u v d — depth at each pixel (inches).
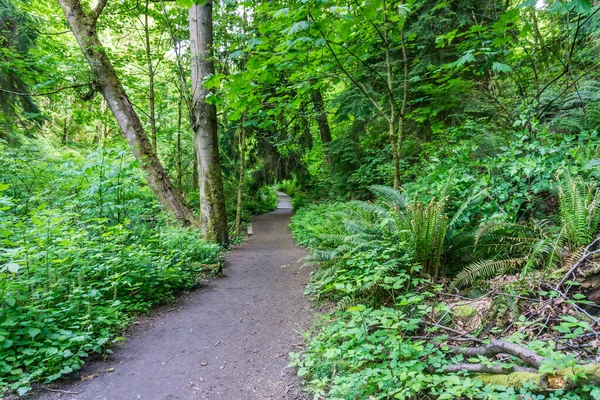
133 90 440.1
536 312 101.1
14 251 127.2
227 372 114.7
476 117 278.7
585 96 203.6
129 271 171.3
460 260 148.3
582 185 128.9
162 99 477.1
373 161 359.9
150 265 191.3
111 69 296.2
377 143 395.9
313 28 139.3
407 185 236.1
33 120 387.5
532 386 70.0
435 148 269.4
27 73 314.8
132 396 100.1
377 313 99.5
